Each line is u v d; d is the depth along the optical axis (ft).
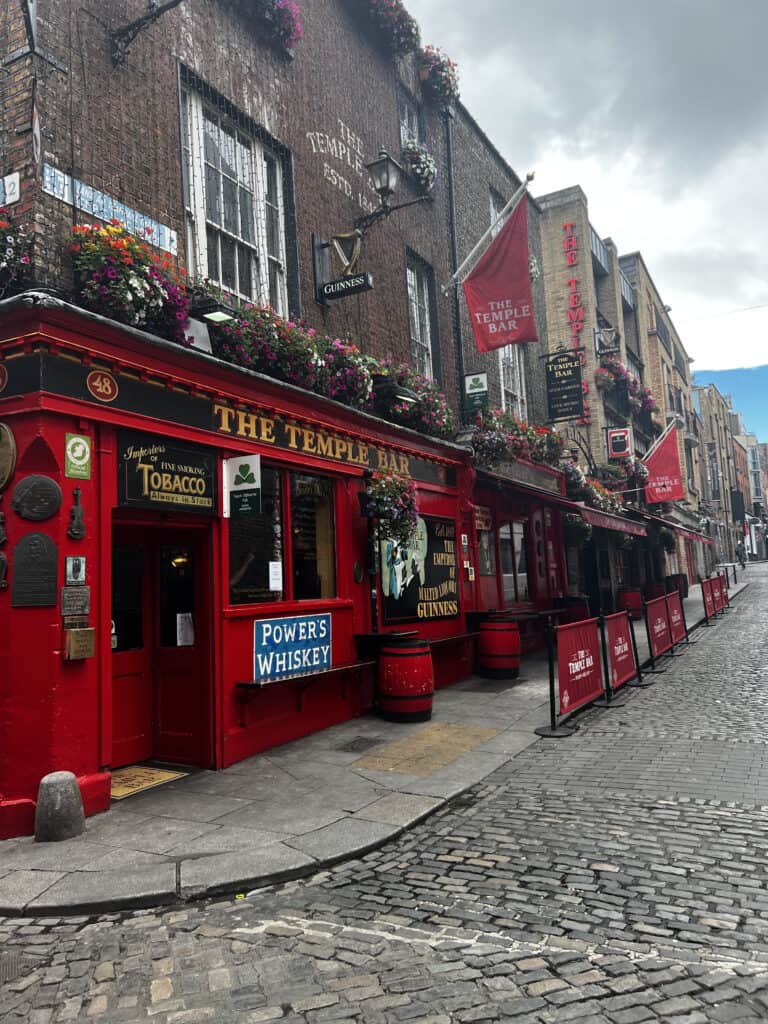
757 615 68.23
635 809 17.30
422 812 17.53
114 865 14.71
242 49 28.99
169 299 20.86
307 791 19.48
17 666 17.12
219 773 21.48
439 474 37.73
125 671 22.68
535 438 50.75
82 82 21.15
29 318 17.21
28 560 17.25
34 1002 10.25
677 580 89.10
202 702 22.38
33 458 17.43
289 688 25.34
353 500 30.17
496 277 38.29
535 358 61.16
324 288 32.09
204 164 27.12
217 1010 9.87
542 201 86.58
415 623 34.06
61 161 20.13
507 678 37.04
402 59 42.83
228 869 14.32
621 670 32.91
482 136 53.16
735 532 228.22
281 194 31.37
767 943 11.01
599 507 65.21
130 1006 10.05
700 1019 9.19
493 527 44.88
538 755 22.70
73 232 19.92
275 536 25.75
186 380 21.33
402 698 27.55
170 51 24.95
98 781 17.97
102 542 18.62
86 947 11.87
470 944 11.39
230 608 22.90
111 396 19.04
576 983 10.14
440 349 43.88
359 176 36.94
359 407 31.17
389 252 39.24
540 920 12.07
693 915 11.99
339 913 12.73
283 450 25.77
